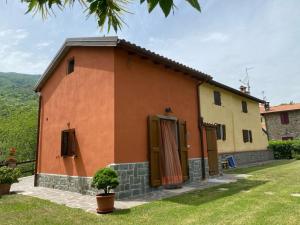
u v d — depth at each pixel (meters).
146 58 8.89
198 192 7.80
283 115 29.95
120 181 7.40
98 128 8.07
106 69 8.16
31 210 6.21
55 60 10.56
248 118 20.67
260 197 6.64
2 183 8.71
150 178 8.26
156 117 8.97
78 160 8.66
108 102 7.89
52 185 9.88
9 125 24.77
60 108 10.15
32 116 26.94
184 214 5.38
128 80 8.30
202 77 11.33
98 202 5.82
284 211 5.23
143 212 5.70
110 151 7.53
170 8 1.37
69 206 6.59
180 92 10.52
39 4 1.97
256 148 21.25
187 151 10.06
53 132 10.37
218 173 11.89
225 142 16.81
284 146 23.97
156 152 8.66
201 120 11.34
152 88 9.17
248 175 11.50
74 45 9.32
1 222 5.33
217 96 16.67
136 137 8.20
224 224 4.59
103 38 8.08
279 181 9.30
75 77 9.48
